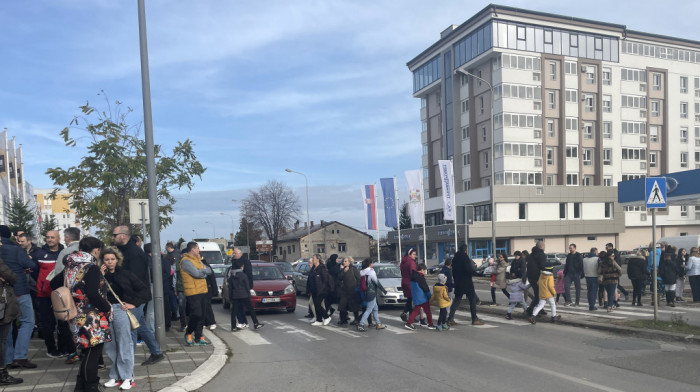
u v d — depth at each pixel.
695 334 9.69
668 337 9.80
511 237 51.12
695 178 23.19
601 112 54.34
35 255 8.51
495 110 51.34
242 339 11.08
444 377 7.22
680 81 58.66
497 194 49.62
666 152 57.31
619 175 55.44
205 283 10.04
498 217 49.97
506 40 50.62
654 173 57.34
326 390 6.72
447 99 57.72
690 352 8.63
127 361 6.52
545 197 51.25
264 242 65.62
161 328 9.21
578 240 53.59
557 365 7.82
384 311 15.79
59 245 8.55
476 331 11.35
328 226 85.06
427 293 11.88
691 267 15.52
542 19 51.66
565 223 52.09
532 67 51.34
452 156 56.81
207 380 7.35
